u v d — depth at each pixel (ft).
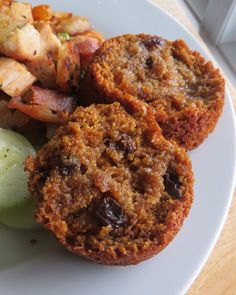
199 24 1.01
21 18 0.63
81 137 0.51
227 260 0.60
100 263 0.49
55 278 0.49
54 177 0.48
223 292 0.57
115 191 0.49
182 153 0.52
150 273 0.50
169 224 0.48
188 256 0.52
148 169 0.51
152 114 0.54
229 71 0.96
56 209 0.47
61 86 0.63
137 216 0.48
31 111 0.59
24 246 0.53
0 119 0.60
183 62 0.63
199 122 0.57
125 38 0.63
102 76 0.58
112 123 0.52
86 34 0.68
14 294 0.48
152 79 0.60
